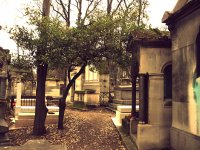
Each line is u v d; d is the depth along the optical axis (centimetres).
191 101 838
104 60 1373
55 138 1283
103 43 1273
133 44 1220
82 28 1266
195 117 807
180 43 930
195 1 776
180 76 927
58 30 1216
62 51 1225
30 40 1243
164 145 1048
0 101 1280
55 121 1582
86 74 2745
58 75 3322
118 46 1272
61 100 1436
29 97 2425
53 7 1944
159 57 1088
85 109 2295
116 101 2353
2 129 1117
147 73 1081
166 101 1076
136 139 1073
